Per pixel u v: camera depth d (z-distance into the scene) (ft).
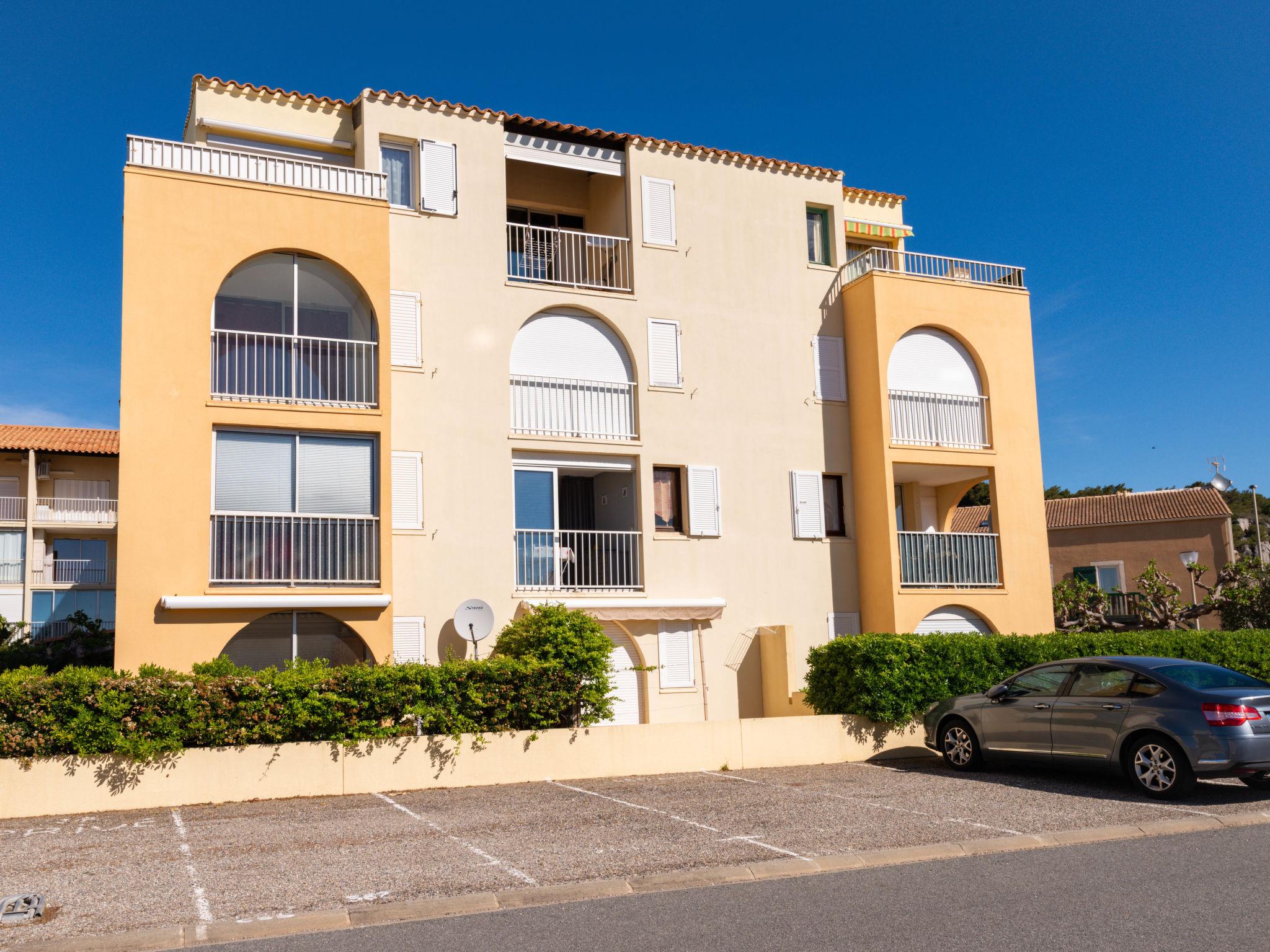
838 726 56.13
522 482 66.39
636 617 65.36
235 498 56.08
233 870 31.40
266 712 45.55
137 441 53.57
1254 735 39.81
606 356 69.41
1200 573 100.73
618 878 29.60
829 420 75.05
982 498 183.93
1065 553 138.10
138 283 54.75
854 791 44.78
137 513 53.16
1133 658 45.55
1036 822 37.11
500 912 27.04
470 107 67.21
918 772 50.98
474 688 49.57
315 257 59.47
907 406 74.23
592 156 71.67
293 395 58.18
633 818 39.19
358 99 65.51
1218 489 136.56
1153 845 33.76
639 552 67.77
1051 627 75.87
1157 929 23.89
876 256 76.79
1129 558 133.59
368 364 60.23
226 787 44.47
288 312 59.98
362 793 46.39
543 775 49.75
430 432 62.69
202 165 57.88
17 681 43.14
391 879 29.96
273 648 57.11
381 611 57.16
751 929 24.61
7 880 30.53
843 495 75.15
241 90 64.03
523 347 66.95
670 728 52.65
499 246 66.59
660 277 71.20
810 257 78.23
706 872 30.14
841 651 58.34
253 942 24.77
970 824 36.94
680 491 70.28
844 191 86.07
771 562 71.41
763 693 70.08
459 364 64.18
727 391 71.97
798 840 34.58
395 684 47.98
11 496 143.23
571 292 68.28
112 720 43.11
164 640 52.80
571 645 53.57
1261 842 33.91
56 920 26.35
